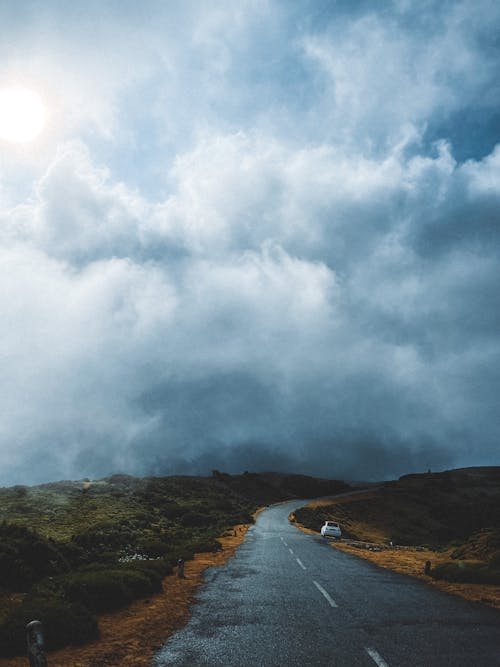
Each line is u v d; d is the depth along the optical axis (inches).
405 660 222.4
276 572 588.7
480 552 804.6
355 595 414.9
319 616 325.4
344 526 2864.2
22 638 262.4
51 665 236.4
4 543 538.6
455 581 512.1
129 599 391.2
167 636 280.8
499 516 3612.2
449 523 3590.1
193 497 3169.3
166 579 537.6
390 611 342.6
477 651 238.4
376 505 4013.3
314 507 3641.7
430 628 289.0
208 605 375.9
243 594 425.1
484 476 6077.8
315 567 643.5
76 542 903.7
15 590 454.6
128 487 2960.1
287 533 1690.5
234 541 1218.0
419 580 531.2
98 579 394.6
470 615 333.4
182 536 1396.4
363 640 259.8
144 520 1900.8
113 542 942.4
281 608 355.6
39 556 544.7
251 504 4008.4
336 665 215.8
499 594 434.0
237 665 218.8
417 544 2407.7
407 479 6240.2
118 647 265.1
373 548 1169.4
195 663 225.1
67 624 275.1
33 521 1557.6
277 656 230.8
